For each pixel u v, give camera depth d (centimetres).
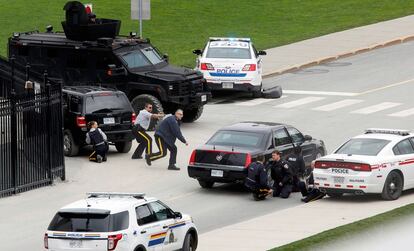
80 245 6009
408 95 12775
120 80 11244
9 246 7031
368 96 12769
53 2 18100
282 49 15612
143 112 9731
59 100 9056
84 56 11406
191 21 17238
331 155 8238
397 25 17100
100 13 17312
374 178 8012
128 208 6103
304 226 7300
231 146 8575
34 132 8819
